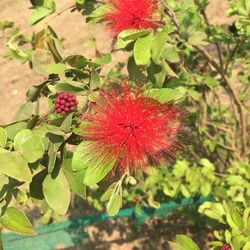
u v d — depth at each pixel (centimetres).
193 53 46
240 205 34
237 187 36
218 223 36
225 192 36
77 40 90
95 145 21
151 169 24
